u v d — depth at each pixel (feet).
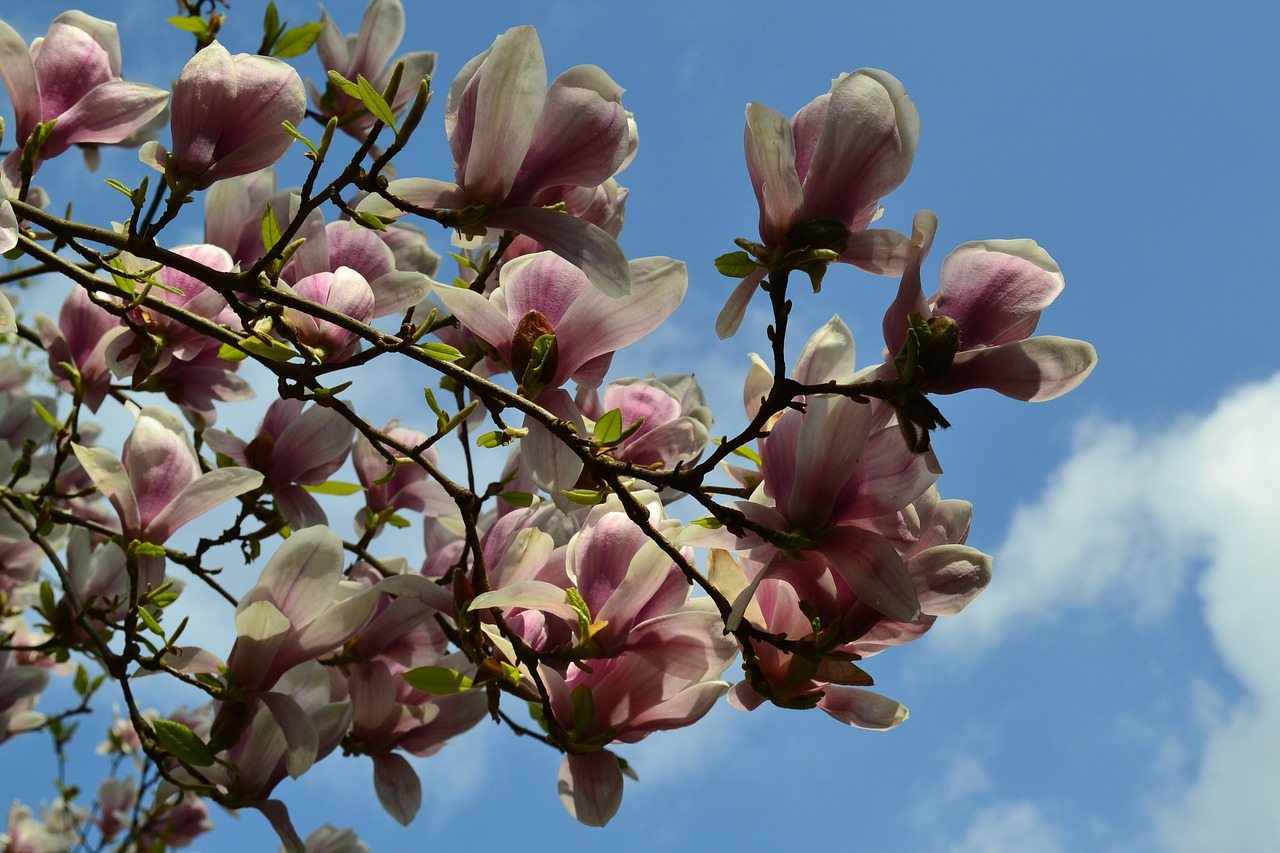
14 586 6.76
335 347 5.30
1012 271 4.83
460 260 5.48
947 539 5.02
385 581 5.32
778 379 4.86
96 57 5.52
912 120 4.85
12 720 6.90
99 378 5.97
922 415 4.76
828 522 4.90
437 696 5.57
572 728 5.10
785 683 4.98
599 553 5.09
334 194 4.98
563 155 4.95
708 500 4.91
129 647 5.38
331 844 6.34
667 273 5.04
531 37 4.88
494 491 5.98
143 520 5.40
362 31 6.56
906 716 5.03
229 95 5.12
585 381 5.10
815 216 4.86
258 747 5.31
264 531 5.95
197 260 5.53
